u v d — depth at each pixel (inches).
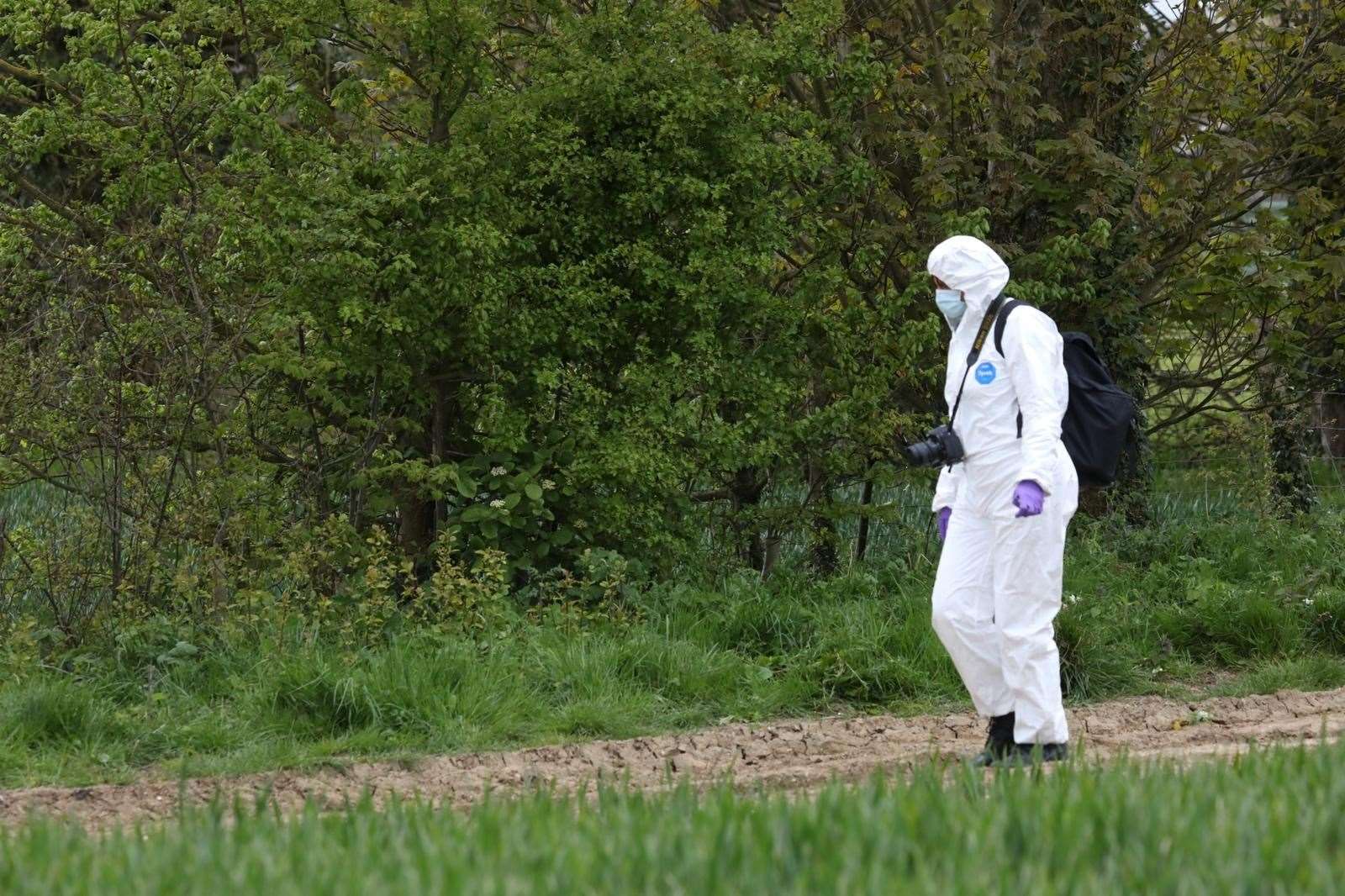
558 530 1469.0
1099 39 1765.5
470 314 1396.4
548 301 1478.8
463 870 538.3
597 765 1071.0
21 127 1408.7
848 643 1330.0
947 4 1920.5
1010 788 648.4
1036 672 911.7
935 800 625.9
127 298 1360.7
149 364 1366.9
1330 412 2544.3
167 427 1343.5
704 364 1517.0
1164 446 2438.5
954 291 935.0
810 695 1272.1
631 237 1531.7
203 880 543.5
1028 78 1699.1
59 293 1360.7
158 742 1078.4
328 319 1387.8
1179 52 1828.2
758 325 1583.4
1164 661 1397.6
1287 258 1888.5
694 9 1724.9
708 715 1221.1
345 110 1480.1
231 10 1471.5
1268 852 536.1
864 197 1684.3
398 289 1395.2
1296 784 648.4
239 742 1087.6
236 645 1226.6
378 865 560.1
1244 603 1460.4
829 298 1672.0
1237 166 1764.3
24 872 561.0
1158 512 2012.8
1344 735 981.2
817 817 592.1
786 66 1567.4
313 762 1040.2
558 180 1483.8
